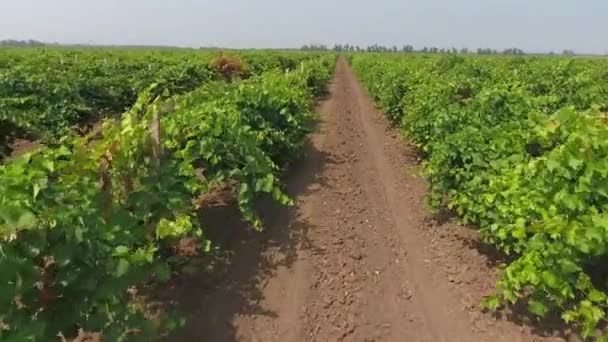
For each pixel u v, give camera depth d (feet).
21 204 10.43
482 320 16.17
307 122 43.14
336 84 122.11
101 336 12.14
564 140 18.08
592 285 15.16
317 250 21.18
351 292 18.03
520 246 16.61
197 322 15.72
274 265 19.75
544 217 15.05
